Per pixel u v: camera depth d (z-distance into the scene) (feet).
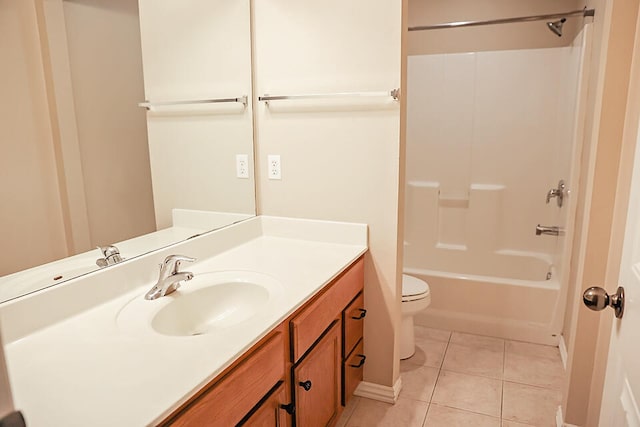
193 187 5.86
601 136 5.15
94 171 4.52
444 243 11.96
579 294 5.69
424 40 11.41
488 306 9.25
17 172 3.79
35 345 3.60
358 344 6.65
